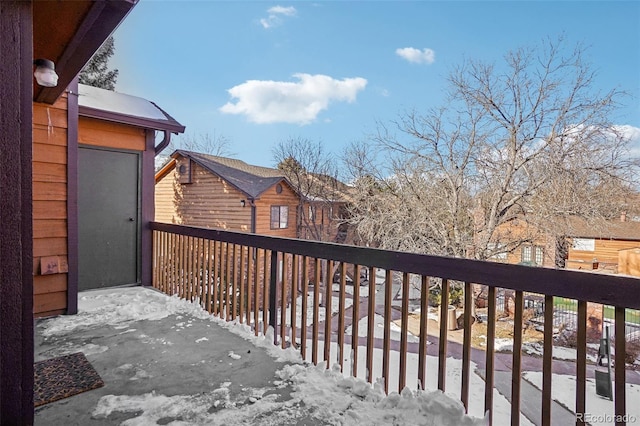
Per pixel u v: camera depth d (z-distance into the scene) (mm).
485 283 1714
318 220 14289
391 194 10039
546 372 1564
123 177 4727
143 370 2340
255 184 12742
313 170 15508
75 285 3623
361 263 2256
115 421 1774
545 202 8273
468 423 1729
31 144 1514
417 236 9461
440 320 1919
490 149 8961
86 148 4391
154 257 4898
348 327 6902
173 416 1828
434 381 4496
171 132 5090
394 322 7523
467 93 9102
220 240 3555
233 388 2133
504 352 5773
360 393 2088
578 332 1475
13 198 1460
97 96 4785
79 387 2082
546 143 8344
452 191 9312
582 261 11547
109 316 3514
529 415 3578
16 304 1472
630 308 1330
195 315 3582
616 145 7988
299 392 2102
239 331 3137
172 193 13844
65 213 3590
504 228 8930
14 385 1469
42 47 2398
